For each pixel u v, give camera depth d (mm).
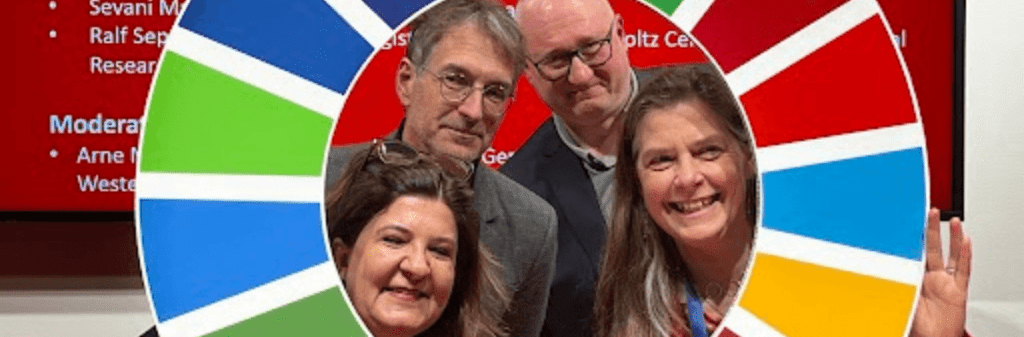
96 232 1710
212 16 1042
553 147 1291
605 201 1256
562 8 1235
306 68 1057
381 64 1279
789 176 1084
